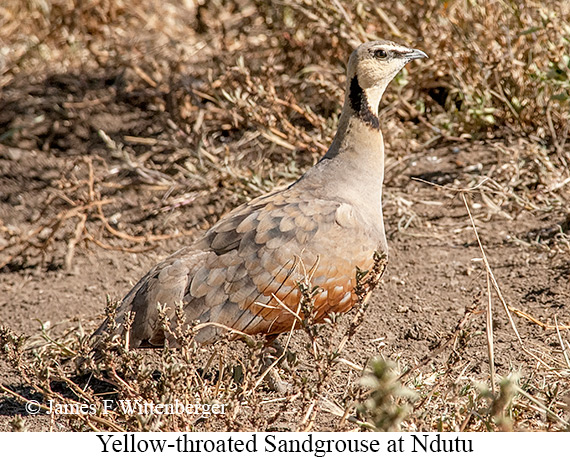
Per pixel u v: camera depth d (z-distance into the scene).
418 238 17.19
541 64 19.14
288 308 12.02
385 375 8.70
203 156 20.16
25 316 15.87
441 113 20.58
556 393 11.04
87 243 18.09
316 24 20.03
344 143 13.91
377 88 13.91
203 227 18.58
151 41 24.23
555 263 15.60
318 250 12.37
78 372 11.51
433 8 19.89
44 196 20.36
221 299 12.11
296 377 11.34
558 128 19.23
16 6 26.02
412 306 14.89
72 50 24.88
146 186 20.03
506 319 14.18
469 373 12.79
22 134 22.19
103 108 22.81
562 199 17.06
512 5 19.50
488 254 16.31
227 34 23.42
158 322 11.55
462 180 18.58
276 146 20.28
